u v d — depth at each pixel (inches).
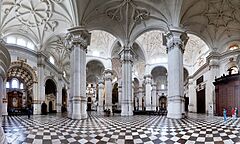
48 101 1191.6
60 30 813.9
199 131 289.1
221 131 289.0
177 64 584.4
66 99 1450.5
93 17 650.8
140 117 624.4
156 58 1214.3
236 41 820.0
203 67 1023.0
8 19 713.0
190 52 1231.5
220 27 783.7
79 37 576.4
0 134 131.2
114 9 662.5
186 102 1464.1
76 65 567.2
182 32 596.4
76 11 576.7
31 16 732.0
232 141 216.4
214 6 673.6
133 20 709.3
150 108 1166.3
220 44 836.6
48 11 687.7
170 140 221.6
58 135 253.0
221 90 745.6
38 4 667.4
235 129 311.4
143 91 1424.7
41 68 895.7
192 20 710.5
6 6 660.7
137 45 1188.5
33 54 872.3
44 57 917.2
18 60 812.6
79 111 548.7
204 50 1067.9
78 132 279.1
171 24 612.7
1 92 141.2
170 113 582.2
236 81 674.8
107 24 709.9
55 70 1119.6
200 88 1090.1
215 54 831.7
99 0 606.5
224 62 815.1
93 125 371.6
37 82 882.1
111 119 531.8
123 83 738.2
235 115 601.0
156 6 625.6
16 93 1123.9
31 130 299.7
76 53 573.0
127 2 649.6
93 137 239.5
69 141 214.5
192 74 1239.5
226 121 463.8
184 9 617.9
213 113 809.5
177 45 591.5
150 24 707.4
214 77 828.6
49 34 856.9
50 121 465.7
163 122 435.8
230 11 695.1
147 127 338.0
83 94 572.4
